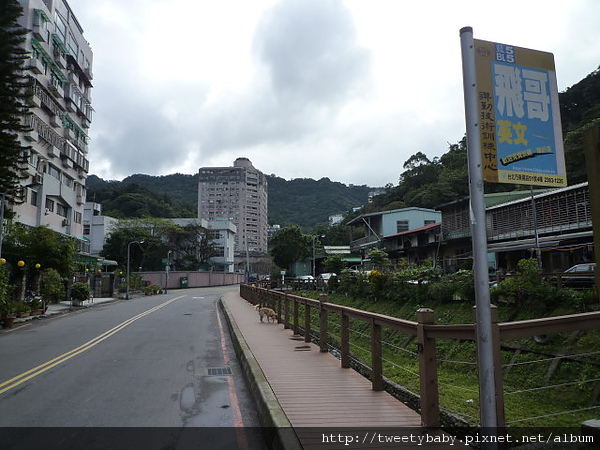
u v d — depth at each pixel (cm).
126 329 1592
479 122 350
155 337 1377
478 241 340
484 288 338
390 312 1930
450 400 876
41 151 3156
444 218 3422
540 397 939
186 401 665
